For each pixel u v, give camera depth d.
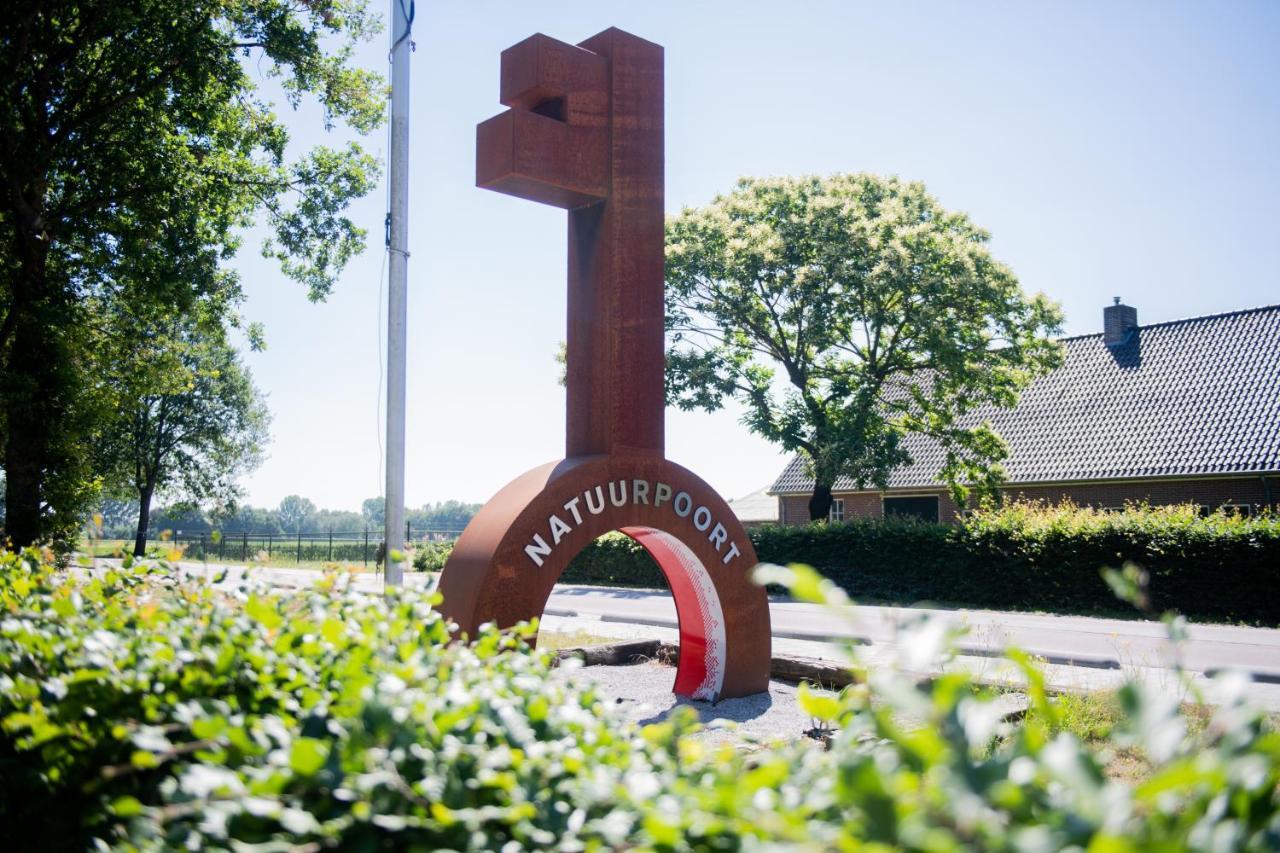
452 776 2.01
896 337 27.12
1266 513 18.64
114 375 22.97
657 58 8.61
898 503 34.88
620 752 2.46
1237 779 1.55
